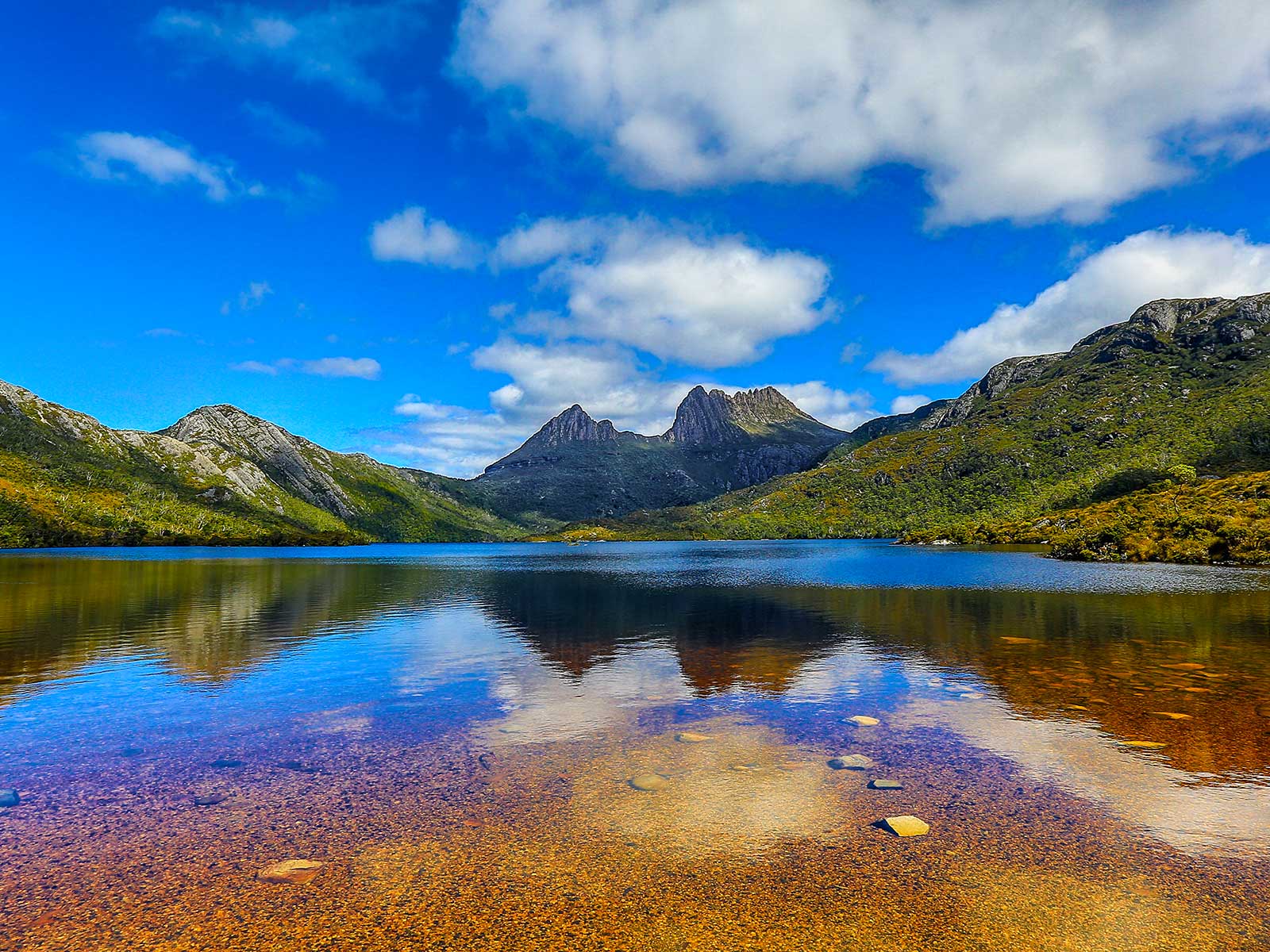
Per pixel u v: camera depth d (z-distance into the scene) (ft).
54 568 280.51
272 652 77.51
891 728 44.06
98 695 56.03
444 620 107.96
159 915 22.13
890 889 23.50
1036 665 64.75
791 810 30.68
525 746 41.22
